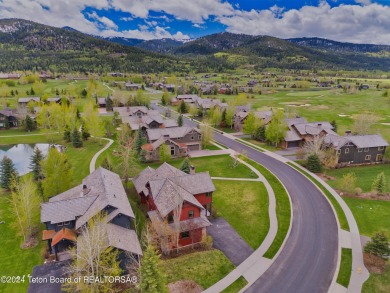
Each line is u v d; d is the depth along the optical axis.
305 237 43.78
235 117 111.75
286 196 56.56
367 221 47.94
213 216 49.62
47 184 49.62
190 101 154.88
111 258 33.31
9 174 58.84
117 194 43.94
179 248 41.19
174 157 79.00
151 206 48.19
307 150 73.06
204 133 86.31
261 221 48.19
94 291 29.28
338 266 37.53
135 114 118.00
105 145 87.94
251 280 35.19
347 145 71.88
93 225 33.03
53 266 37.09
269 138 87.75
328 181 63.44
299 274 36.16
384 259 38.47
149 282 27.55
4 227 45.81
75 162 73.62
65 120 95.50
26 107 120.06
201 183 49.00
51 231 39.91
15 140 95.38
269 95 194.50
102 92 174.12
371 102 154.50
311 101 163.88
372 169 70.50
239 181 63.28
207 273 36.12
